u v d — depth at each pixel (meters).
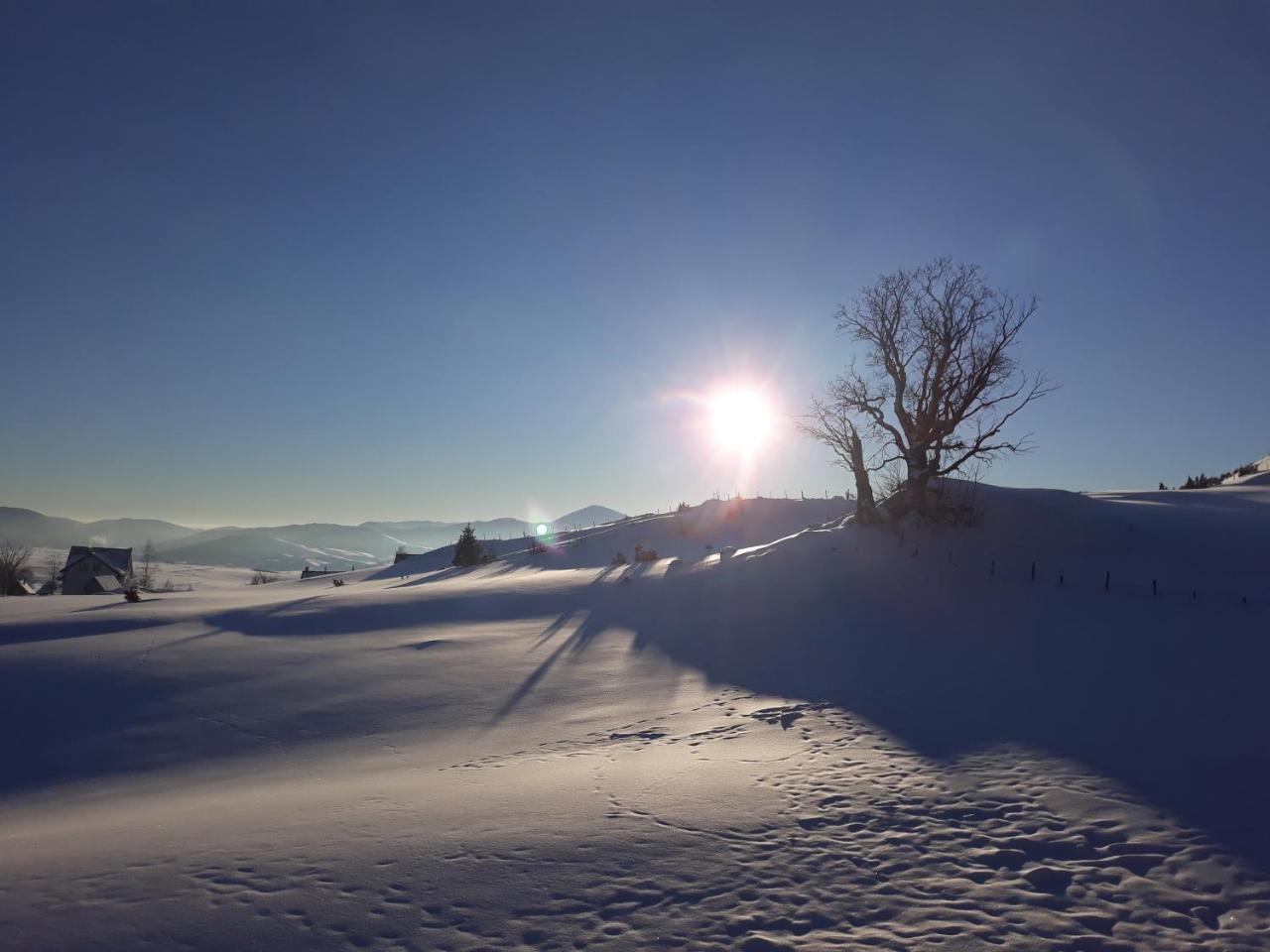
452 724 15.74
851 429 33.75
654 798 9.23
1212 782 9.48
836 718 13.76
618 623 25.45
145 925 5.88
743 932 5.91
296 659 21.50
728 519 62.22
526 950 5.58
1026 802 8.99
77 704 17.59
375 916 6.07
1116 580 25.14
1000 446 29.80
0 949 5.45
